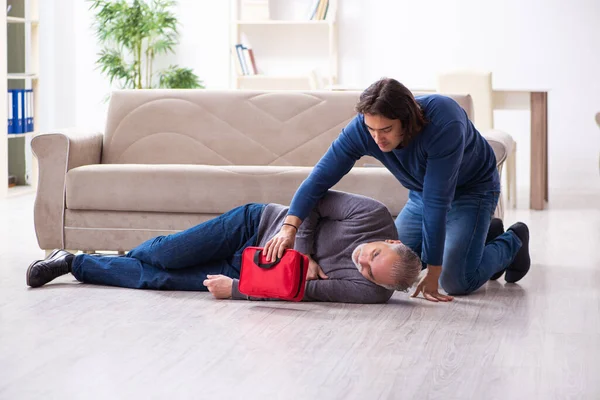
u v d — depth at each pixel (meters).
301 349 2.46
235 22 7.45
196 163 4.39
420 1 7.39
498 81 7.32
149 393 2.08
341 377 2.21
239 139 4.39
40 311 2.90
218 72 7.61
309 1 7.58
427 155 2.89
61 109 7.58
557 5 7.17
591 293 3.30
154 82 7.66
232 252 3.21
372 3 7.47
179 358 2.37
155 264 3.24
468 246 3.16
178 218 3.80
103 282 3.32
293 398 2.05
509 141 4.11
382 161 3.06
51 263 3.30
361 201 3.06
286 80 7.65
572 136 7.27
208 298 3.13
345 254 3.07
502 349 2.49
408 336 2.62
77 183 3.80
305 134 4.36
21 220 5.33
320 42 7.62
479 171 3.21
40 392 2.09
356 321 2.80
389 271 2.91
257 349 2.46
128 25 7.07
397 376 2.23
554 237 4.76
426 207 2.94
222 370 2.26
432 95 2.92
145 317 2.83
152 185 3.76
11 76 6.53
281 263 2.95
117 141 4.43
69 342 2.53
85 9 7.51
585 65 7.18
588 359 2.39
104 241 3.84
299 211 3.01
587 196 6.75
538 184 5.98
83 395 2.06
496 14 7.27
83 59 7.56
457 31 7.35
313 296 3.06
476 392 2.11
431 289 3.07
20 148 6.99
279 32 7.65
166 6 7.39
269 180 3.74
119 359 2.36
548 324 2.79
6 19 6.46
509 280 3.51
